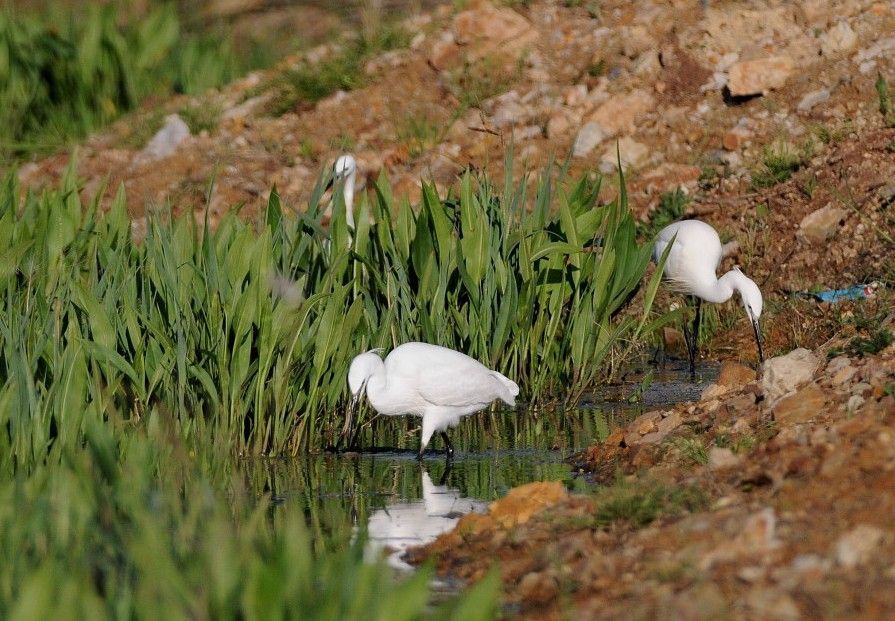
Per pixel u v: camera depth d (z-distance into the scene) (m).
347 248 13.83
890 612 6.51
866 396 10.05
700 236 15.96
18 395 10.22
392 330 13.62
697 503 8.67
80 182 16.38
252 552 7.12
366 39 25.25
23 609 6.26
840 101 20.27
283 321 12.25
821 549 7.31
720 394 11.93
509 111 22.27
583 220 14.80
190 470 9.59
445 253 13.72
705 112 21.20
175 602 6.57
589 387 15.08
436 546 9.01
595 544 8.29
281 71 25.72
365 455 12.45
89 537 7.83
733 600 6.91
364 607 6.51
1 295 12.01
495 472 11.55
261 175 22.16
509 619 7.35
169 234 13.41
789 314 16.38
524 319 14.16
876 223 17.44
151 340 12.20
